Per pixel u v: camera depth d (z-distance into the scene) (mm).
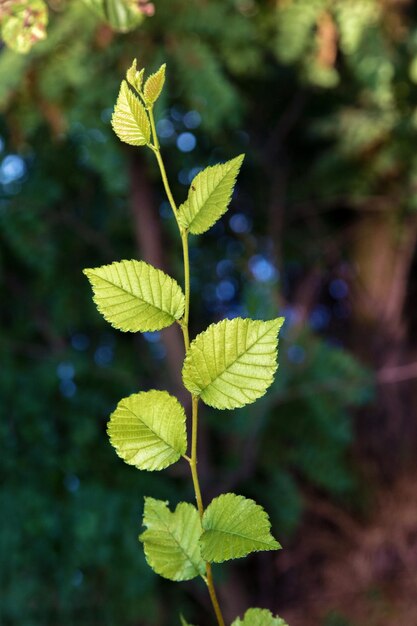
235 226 5984
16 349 5289
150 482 4738
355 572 4711
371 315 5184
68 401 4949
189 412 4738
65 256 5594
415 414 4934
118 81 3350
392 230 5039
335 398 4781
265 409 4676
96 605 4473
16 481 4602
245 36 3574
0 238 5406
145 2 980
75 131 3928
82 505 4488
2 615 4375
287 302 5938
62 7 3111
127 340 5766
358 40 3711
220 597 4875
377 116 4414
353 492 4875
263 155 5625
